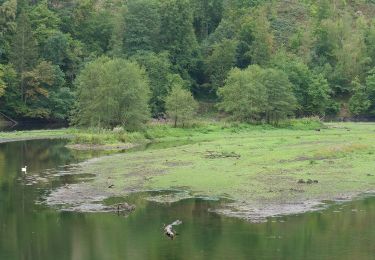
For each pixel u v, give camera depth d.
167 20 159.38
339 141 78.00
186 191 44.47
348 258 27.53
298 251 28.72
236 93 111.75
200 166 56.25
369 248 29.12
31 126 123.38
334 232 32.12
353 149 66.31
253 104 109.75
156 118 134.62
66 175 53.12
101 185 47.38
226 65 156.50
